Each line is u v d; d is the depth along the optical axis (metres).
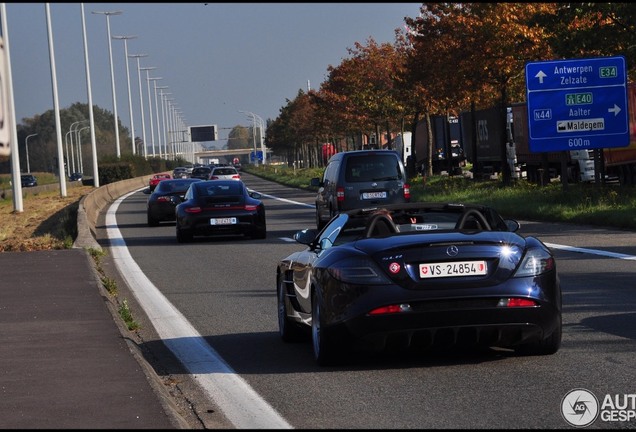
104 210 93.12
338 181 47.34
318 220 53.00
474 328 14.89
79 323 20.89
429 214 17.05
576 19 61.91
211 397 14.32
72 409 12.48
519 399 13.09
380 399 13.52
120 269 36.91
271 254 40.19
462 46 76.44
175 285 30.67
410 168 122.00
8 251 44.19
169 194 64.31
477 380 14.47
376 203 47.06
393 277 14.94
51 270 32.66
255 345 19.05
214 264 37.03
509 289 14.93
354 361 16.50
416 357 16.59
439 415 12.39
